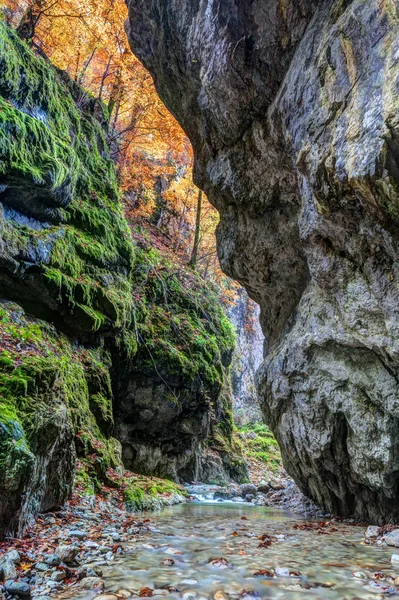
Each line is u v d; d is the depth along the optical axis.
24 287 7.82
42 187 8.25
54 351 7.58
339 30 4.61
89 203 10.60
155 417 11.26
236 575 3.58
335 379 6.30
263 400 8.77
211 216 19.52
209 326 14.52
